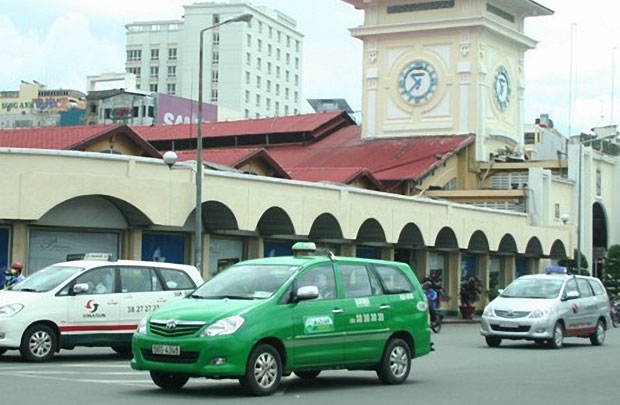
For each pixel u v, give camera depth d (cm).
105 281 2067
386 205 4222
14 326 1923
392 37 6362
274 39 14088
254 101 13538
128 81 10438
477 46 6103
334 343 1545
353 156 5950
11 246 3012
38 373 1733
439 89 6197
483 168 6009
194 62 13300
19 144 3709
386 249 4522
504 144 6384
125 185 3123
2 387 1496
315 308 1518
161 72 13675
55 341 1980
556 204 5794
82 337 2012
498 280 5444
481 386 1694
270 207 3603
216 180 3403
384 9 6400
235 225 3509
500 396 1548
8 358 2042
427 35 6256
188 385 1579
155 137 6050
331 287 1566
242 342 1401
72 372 1770
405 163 5666
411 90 6275
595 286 3000
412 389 1620
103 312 2041
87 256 2219
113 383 1597
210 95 13250
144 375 1742
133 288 2098
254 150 4403
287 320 1470
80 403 1330
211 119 9038
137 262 2136
